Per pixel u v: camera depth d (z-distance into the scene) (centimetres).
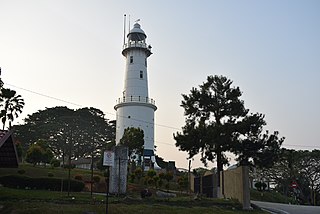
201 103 3453
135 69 6016
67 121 7150
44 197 2034
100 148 7188
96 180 3366
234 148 3200
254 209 2377
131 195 2519
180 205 2130
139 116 5788
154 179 3591
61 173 3909
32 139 6925
